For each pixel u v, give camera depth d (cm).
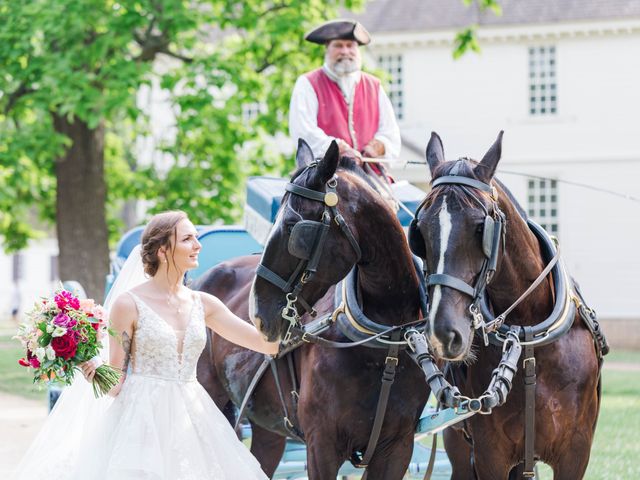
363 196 684
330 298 740
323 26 904
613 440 1427
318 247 650
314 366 705
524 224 684
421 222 616
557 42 3650
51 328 635
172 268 685
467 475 805
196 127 2266
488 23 3666
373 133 908
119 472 623
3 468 1206
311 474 698
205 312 707
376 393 693
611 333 3556
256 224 902
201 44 2462
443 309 592
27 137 2247
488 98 3703
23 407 1817
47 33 2175
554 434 677
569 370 677
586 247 3616
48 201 2925
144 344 664
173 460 643
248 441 1285
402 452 712
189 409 667
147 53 2378
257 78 2439
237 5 2480
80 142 2533
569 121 3641
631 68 3588
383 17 3794
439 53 3738
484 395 624
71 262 2533
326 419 695
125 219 4225
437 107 3741
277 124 2494
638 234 3569
